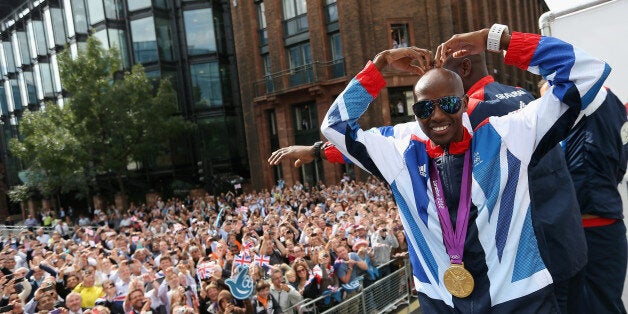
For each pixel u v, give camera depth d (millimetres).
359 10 24703
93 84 26156
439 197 1813
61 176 27984
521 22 38844
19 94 43719
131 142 27781
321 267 7367
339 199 17578
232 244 9812
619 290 2385
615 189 2398
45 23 38219
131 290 6371
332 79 25234
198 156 32844
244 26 28562
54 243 12422
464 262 1746
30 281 8211
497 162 1715
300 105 27109
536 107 1735
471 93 2152
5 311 6266
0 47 44625
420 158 1896
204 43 33094
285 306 6648
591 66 1642
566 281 1812
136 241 12109
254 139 28672
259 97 27812
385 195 18078
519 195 1697
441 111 1717
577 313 2047
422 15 25609
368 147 1942
